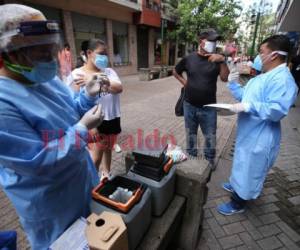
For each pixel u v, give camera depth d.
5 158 0.80
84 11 9.63
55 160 0.87
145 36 15.11
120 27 12.48
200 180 1.49
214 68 2.52
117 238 0.96
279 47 1.71
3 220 2.12
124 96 7.62
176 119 5.04
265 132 1.86
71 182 1.15
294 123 5.08
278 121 1.87
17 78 0.95
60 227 1.19
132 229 1.10
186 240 1.72
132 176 1.39
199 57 2.57
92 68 2.16
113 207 1.13
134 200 1.15
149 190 1.28
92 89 1.34
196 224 1.65
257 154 1.90
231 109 1.87
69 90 1.35
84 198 1.30
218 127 4.65
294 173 3.00
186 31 14.35
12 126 0.82
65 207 1.17
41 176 0.96
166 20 15.12
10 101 0.85
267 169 1.98
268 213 2.27
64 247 1.04
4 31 0.80
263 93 1.80
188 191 1.57
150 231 1.29
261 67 2.02
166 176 1.40
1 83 0.86
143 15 12.84
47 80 0.99
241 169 2.02
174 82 10.85
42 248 1.24
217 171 3.00
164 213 1.43
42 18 0.90
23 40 0.83
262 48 1.82
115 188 1.30
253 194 2.04
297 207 2.37
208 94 2.59
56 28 0.93
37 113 0.93
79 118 1.27
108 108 2.38
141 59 15.28
